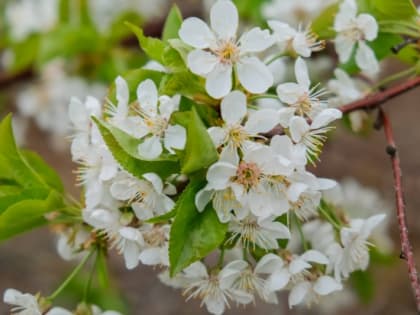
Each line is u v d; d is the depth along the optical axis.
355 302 0.81
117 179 0.38
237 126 0.36
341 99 0.44
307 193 0.37
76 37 0.59
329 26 0.44
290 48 0.41
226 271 0.38
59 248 0.42
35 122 0.99
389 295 0.83
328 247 0.40
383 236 0.59
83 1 0.60
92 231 0.41
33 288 0.88
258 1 0.57
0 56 0.84
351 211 0.58
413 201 0.87
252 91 0.37
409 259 0.38
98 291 0.63
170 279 0.39
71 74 0.66
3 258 0.90
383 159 0.89
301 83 0.38
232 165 0.36
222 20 0.38
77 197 0.91
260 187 0.36
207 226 0.37
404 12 0.43
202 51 0.37
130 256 0.38
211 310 0.39
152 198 0.37
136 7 0.68
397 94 0.42
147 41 0.39
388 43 0.44
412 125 0.93
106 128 0.36
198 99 0.38
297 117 0.37
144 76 0.39
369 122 0.44
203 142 0.36
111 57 0.61
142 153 0.37
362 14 0.43
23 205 0.40
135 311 0.85
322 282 0.39
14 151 0.41
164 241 0.38
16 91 0.85
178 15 0.41
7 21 0.70
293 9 0.54
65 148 0.79
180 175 0.38
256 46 0.38
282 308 0.81
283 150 0.36
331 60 0.55
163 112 0.37
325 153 0.88
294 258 0.39
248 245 0.38
